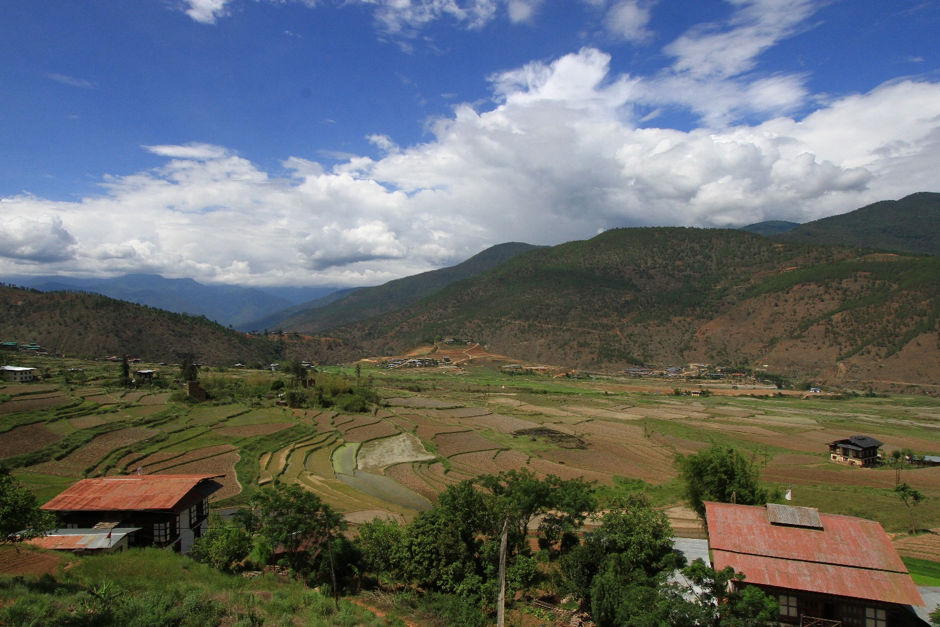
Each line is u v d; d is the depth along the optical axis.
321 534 36.41
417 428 109.50
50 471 59.41
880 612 26.39
